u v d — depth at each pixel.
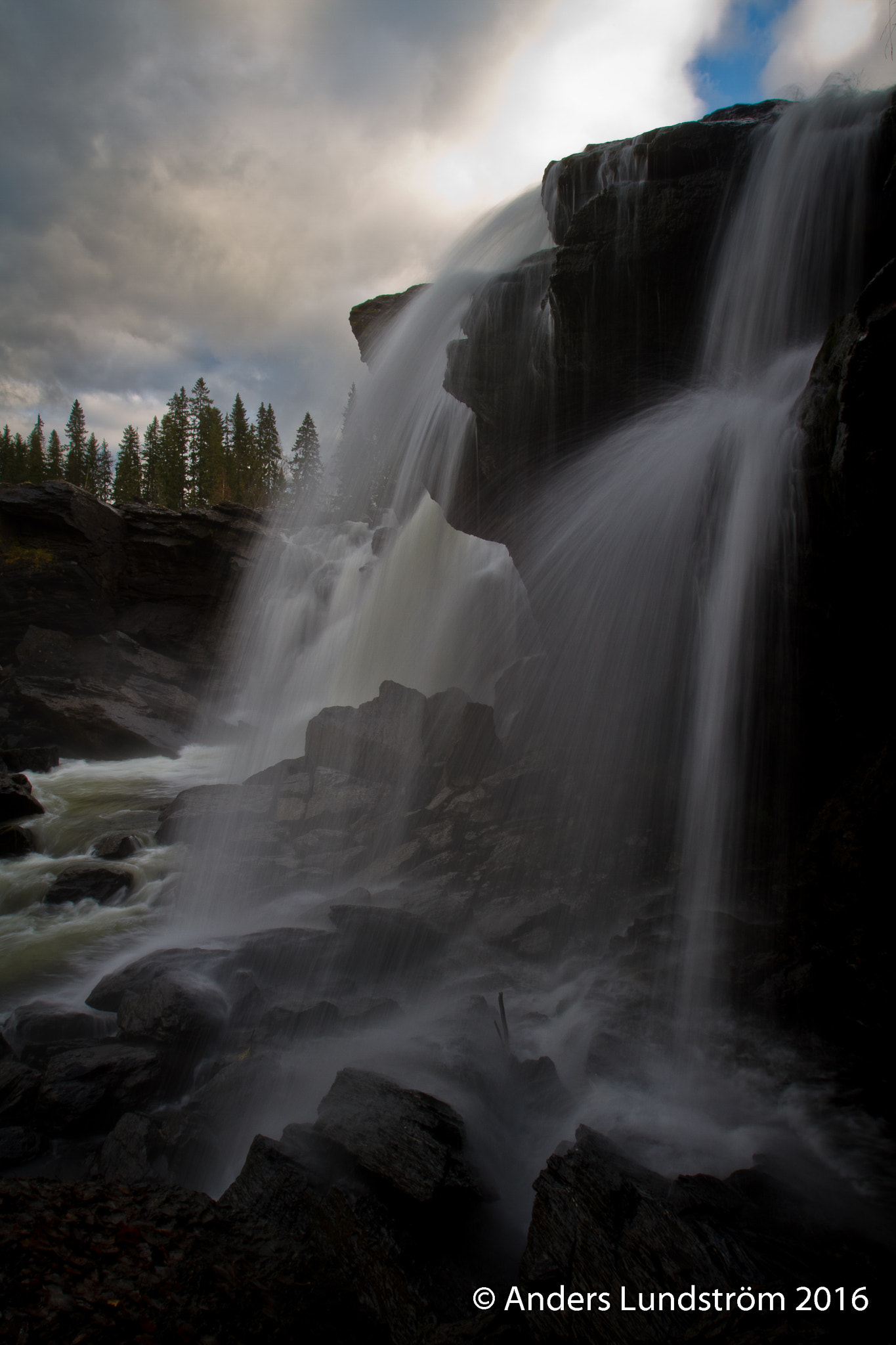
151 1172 5.42
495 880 10.71
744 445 9.41
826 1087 6.19
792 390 9.48
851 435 6.38
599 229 10.91
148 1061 6.75
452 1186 4.27
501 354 13.18
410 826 12.70
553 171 12.55
